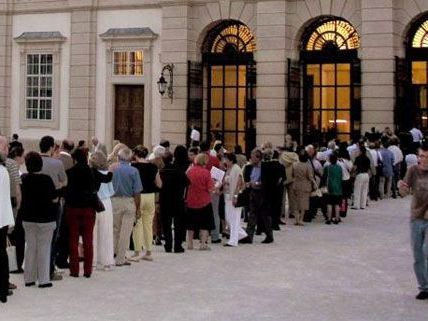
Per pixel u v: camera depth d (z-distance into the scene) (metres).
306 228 16.03
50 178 9.97
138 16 27.56
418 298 9.33
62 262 11.55
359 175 19.03
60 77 28.98
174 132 26.56
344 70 24.78
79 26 28.45
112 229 11.37
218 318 8.28
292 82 24.94
